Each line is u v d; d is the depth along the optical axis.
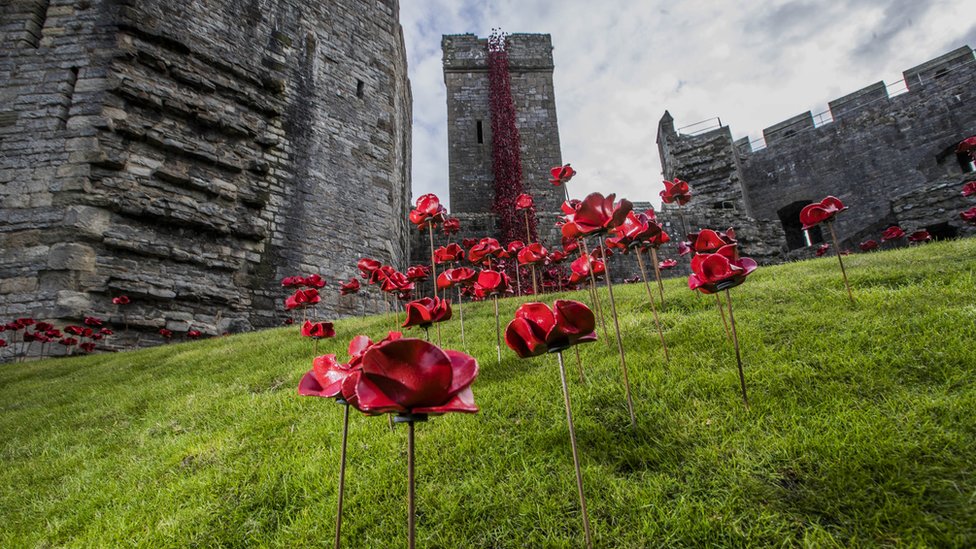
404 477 2.35
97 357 8.00
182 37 12.30
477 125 21.92
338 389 1.43
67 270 9.62
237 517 2.27
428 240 20.00
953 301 3.37
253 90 13.50
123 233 10.42
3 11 11.25
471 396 1.02
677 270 15.38
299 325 9.02
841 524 1.65
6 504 2.89
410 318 2.23
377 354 0.97
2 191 10.11
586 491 2.03
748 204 24.31
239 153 12.88
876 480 1.79
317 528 2.06
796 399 2.41
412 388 0.97
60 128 10.59
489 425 2.75
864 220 21.69
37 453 3.77
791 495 1.81
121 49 11.16
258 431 3.27
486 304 7.41
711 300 4.73
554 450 2.35
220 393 4.38
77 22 11.36
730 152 21.52
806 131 24.03
